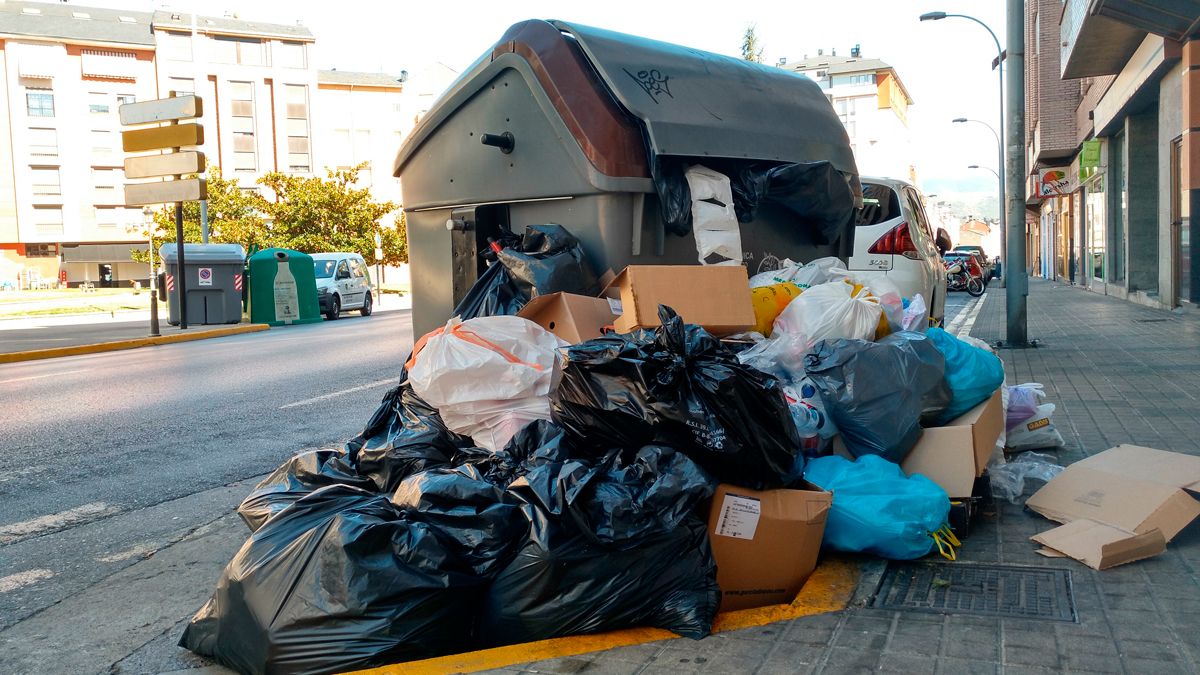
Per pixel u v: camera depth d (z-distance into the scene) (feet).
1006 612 10.31
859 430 13.15
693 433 10.78
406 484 11.19
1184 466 13.35
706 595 10.38
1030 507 13.73
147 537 15.96
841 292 15.14
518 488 10.54
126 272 220.84
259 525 12.14
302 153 208.44
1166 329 42.19
